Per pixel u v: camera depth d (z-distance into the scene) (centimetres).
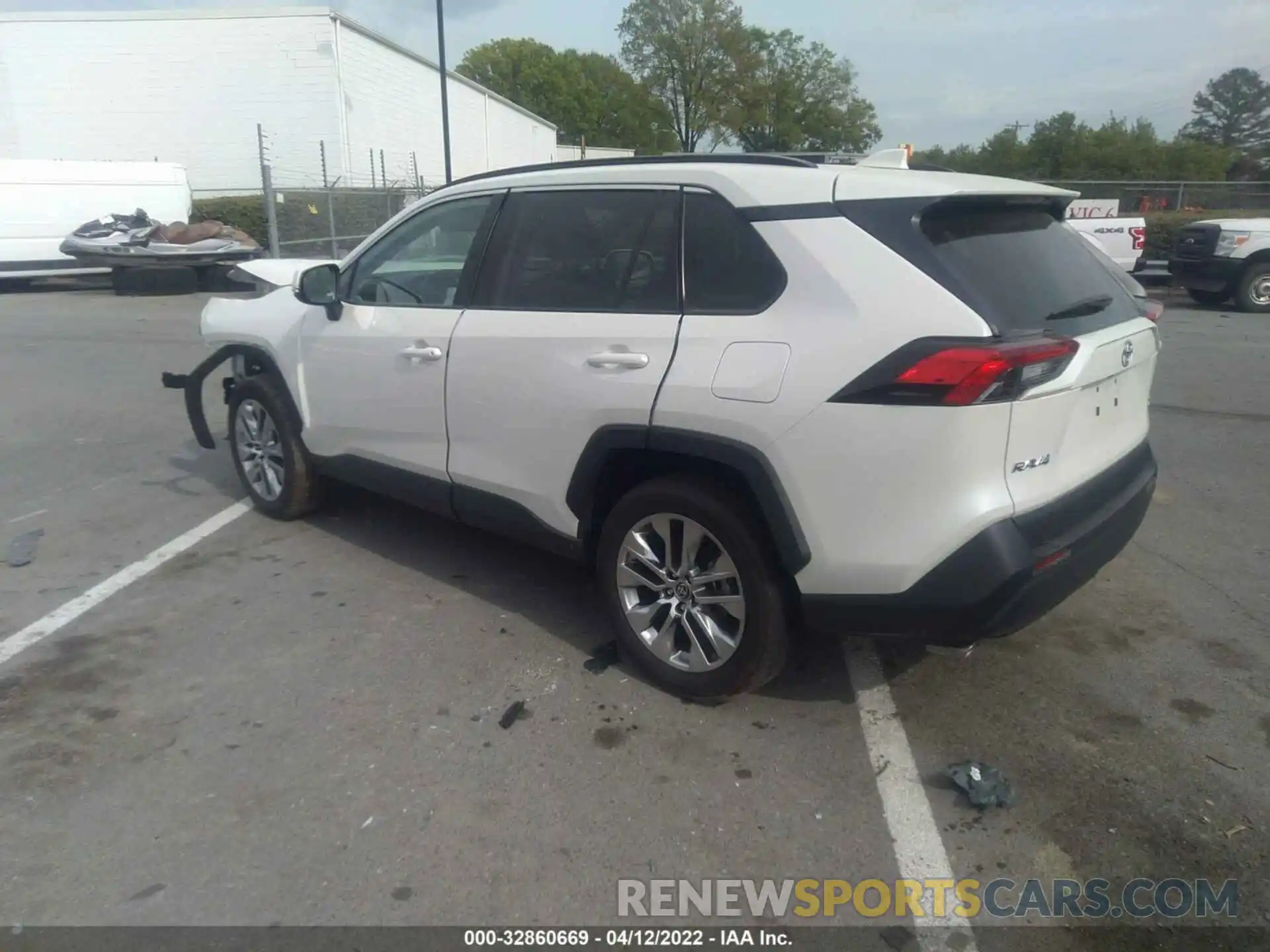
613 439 367
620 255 377
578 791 325
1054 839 304
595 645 424
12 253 1823
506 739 354
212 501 619
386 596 475
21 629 439
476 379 418
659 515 367
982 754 346
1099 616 452
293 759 342
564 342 383
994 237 338
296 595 476
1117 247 1753
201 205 2206
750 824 311
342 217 2366
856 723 365
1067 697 384
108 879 285
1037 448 313
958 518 303
